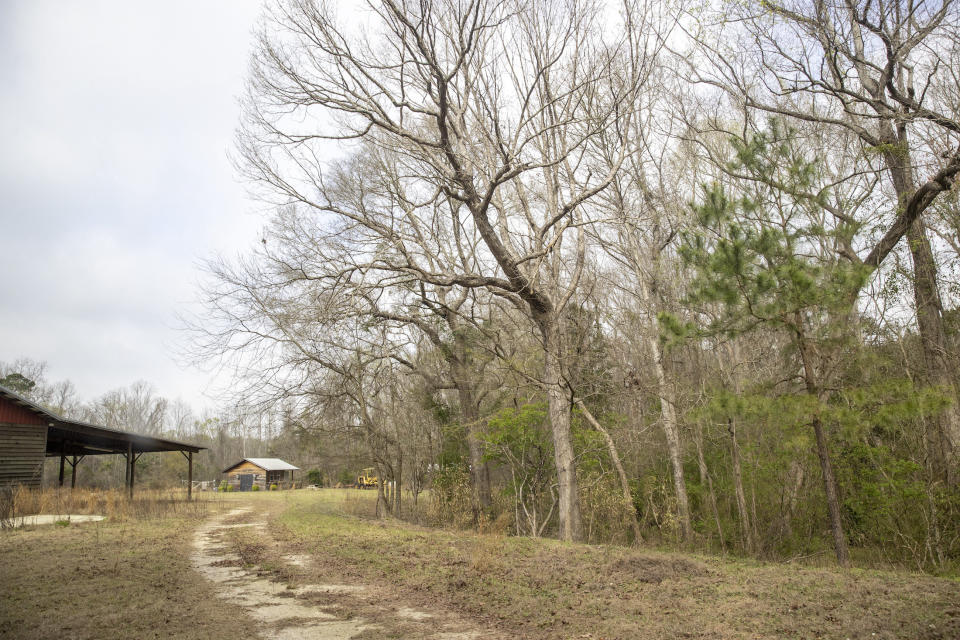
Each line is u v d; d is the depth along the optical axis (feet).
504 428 67.21
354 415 74.38
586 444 65.98
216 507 86.63
